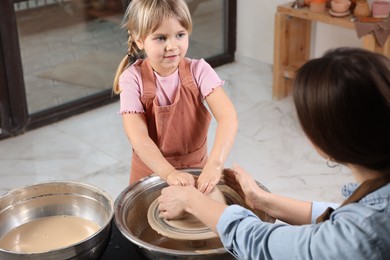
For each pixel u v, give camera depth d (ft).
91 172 10.05
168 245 4.52
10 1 10.45
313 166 10.18
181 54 5.11
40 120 11.56
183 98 5.53
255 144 10.89
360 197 3.24
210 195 4.58
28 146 10.93
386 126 3.01
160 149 5.72
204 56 14.24
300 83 3.17
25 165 10.29
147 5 4.91
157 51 5.04
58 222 4.73
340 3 10.90
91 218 4.76
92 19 11.75
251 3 13.87
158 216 4.53
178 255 3.84
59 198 4.80
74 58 11.79
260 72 14.02
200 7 13.71
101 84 12.38
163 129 5.58
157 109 5.46
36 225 4.70
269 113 12.05
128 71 5.53
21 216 4.73
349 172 9.97
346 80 3.01
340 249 3.13
